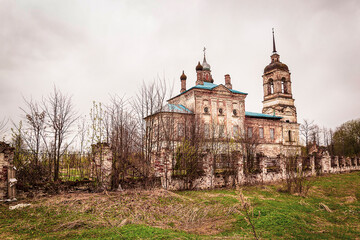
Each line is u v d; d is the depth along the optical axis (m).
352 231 8.27
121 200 10.72
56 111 14.02
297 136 48.72
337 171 29.73
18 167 12.29
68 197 10.73
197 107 37.97
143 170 14.52
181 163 16.52
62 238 6.72
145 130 16.03
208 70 51.38
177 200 11.88
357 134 54.88
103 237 6.74
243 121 41.06
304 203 12.55
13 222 8.06
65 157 14.23
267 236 7.39
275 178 20.78
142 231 7.19
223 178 17.80
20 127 13.27
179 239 6.67
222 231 8.03
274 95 50.53
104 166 13.03
